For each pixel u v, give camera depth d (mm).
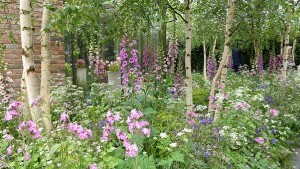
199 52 17609
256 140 3834
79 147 2797
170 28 10531
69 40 6598
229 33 5004
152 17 4086
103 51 7621
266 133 4492
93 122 3848
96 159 2838
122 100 4836
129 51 4195
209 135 3438
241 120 4176
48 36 4035
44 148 2975
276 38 12711
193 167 3070
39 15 5602
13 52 5391
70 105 4699
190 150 3211
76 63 6805
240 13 7105
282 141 4809
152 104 4305
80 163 2682
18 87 5465
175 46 5773
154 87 5055
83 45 6871
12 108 2459
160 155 3287
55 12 3295
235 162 3473
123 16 4293
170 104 4512
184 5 5020
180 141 3293
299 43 16391
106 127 2824
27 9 3812
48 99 3973
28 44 3830
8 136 3045
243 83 8625
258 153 3809
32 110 3793
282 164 4203
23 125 2445
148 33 4828
